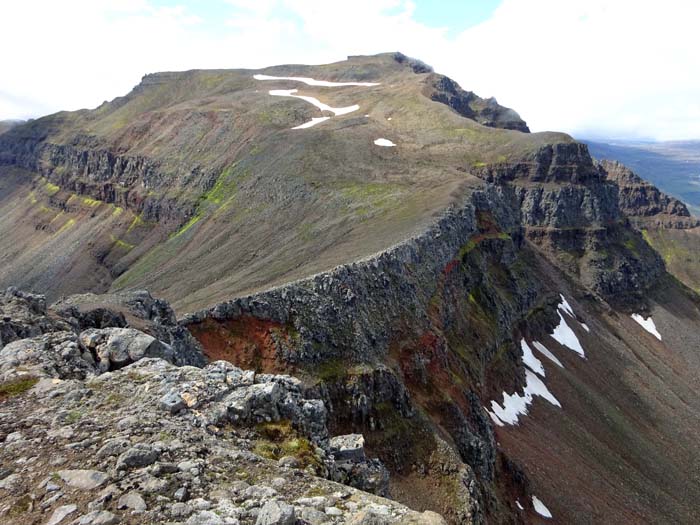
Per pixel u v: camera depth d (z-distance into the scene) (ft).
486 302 294.66
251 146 535.60
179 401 50.62
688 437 350.64
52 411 48.52
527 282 399.44
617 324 535.19
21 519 34.42
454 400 178.40
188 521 34.53
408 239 226.17
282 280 202.90
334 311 156.66
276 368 137.69
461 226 297.12
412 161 451.94
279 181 435.94
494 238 354.54
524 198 620.90
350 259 205.87
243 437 50.11
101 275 569.23
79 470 39.27
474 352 239.30
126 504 35.86
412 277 208.13
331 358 146.92
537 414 264.52
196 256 395.96
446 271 249.14
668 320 608.60
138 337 66.74
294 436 54.08
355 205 350.23
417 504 126.00
